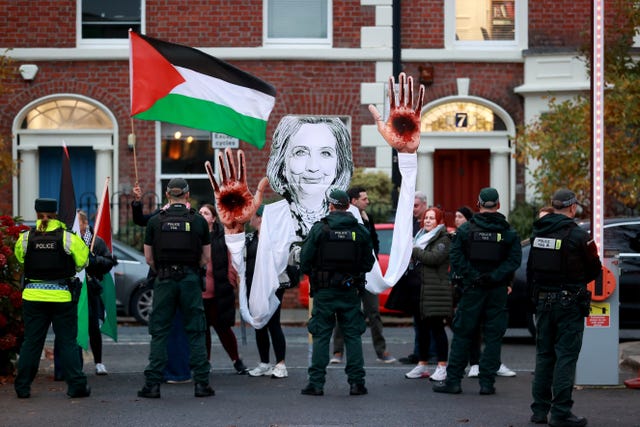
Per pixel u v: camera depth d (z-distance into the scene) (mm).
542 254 9266
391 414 9602
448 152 21547
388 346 15148
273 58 21078
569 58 20859
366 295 13047
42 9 21000
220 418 9398
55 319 10352
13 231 11531
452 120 21297
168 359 11422
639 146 17828
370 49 21125
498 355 10719
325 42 21234
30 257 10250
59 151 21266
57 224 10359
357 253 10578
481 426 9109
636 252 14516
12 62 20062
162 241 10352
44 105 21078
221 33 21094
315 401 10250
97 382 11477
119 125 21016
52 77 21000
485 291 10633
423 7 21188
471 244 10586
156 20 21078
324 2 21297
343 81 21141
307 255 10594
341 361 13117
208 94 11734
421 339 11781
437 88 21188
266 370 11906
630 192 18000
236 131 11781
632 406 10086
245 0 21078
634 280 14422
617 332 11094
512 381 11594
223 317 11812
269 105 11945
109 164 21078
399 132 11445
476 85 21188
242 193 11547
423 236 11625
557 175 18781
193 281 10445
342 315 10648
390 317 19062
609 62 18172
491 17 21359
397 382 11484
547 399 9312
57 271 10266
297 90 21109
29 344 10328
